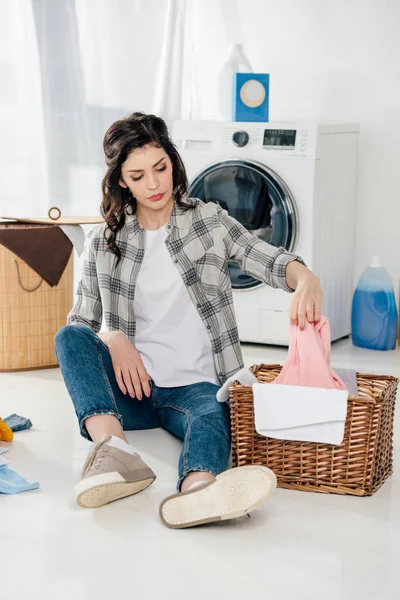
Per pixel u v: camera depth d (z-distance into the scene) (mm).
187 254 2318
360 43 3824
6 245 3129
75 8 3809
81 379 2105
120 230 2346
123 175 2238
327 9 3865
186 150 3654
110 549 1785
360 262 3955
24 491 2096
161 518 1895
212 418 2115
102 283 2350
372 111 3844
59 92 3805
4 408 2791
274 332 3625
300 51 3951
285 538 1839
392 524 1920
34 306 3229
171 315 2355
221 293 2342
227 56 4035
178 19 4098
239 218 3604
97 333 2357
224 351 2346
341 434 2012
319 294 2125
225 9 4078
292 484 2111
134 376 2268
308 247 3510
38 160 3799
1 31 3643
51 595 1601
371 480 2064
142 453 2355
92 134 3943
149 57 4059
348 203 3797
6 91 3691
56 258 3211
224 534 1857
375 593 1610
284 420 2018
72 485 2143
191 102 4219
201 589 1622
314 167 3443
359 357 3568
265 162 3518
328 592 1612
